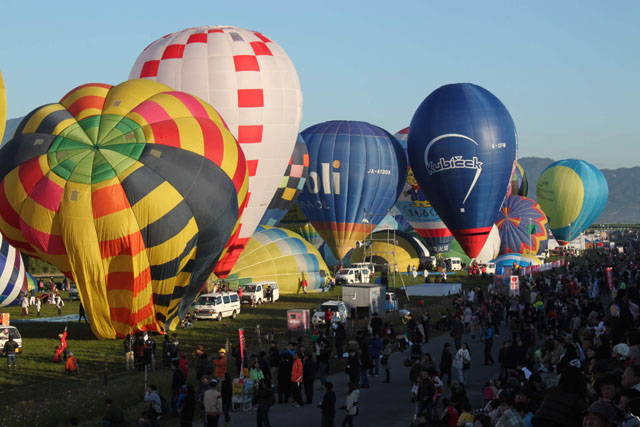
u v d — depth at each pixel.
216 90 51.56
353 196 75.88
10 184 40.22
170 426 23.42
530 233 101.25
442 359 27.78
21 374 31.69
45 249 39.75
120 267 39.50
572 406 9.59
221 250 42.97
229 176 42.38
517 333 37.72
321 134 77.00
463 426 15.55
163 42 53.53
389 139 78.50
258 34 55.34
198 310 48.69
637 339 14.41
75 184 39.28
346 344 38.19
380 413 24.14
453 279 83.31
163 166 40.19
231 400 24.94
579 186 124.69
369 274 78.31
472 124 63.06
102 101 43.31
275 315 52.09
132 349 33.34
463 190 63.50
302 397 27.30
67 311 56.47
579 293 46.12
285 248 66.12
